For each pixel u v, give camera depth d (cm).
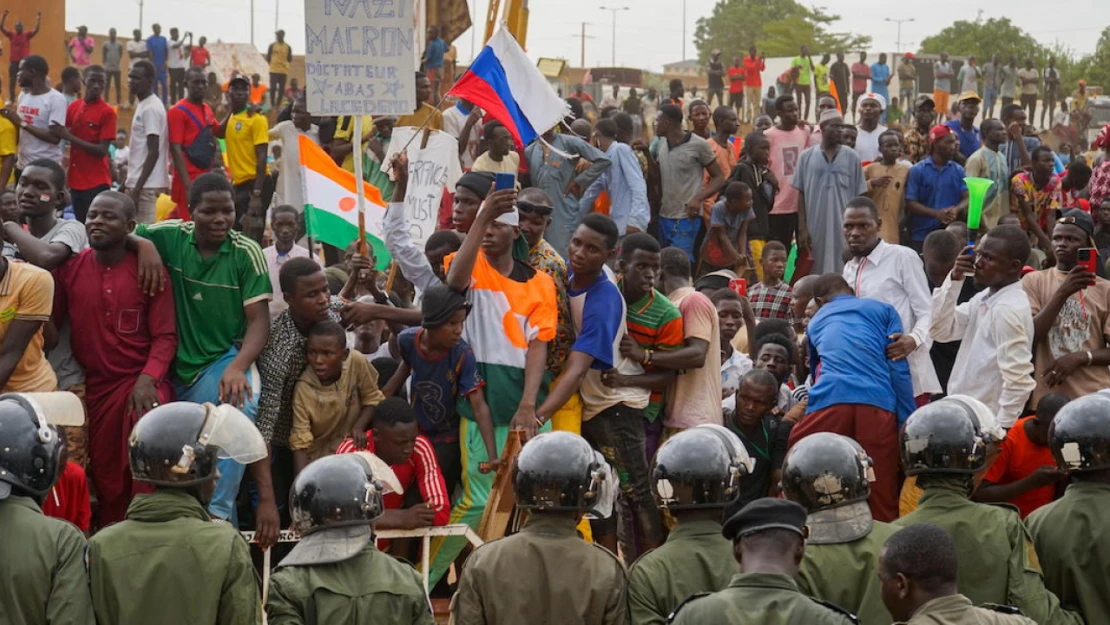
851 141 1521
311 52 776
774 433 767
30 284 655
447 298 664
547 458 507
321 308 677
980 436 550
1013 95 3641
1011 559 536
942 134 1423
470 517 681
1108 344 776
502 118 820
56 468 505
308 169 977
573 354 692
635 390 721
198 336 688
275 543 651
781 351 839
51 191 761
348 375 691
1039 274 809
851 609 517
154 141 1403
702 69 7650
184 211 1420
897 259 858
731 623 444
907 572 452
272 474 698
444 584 710
